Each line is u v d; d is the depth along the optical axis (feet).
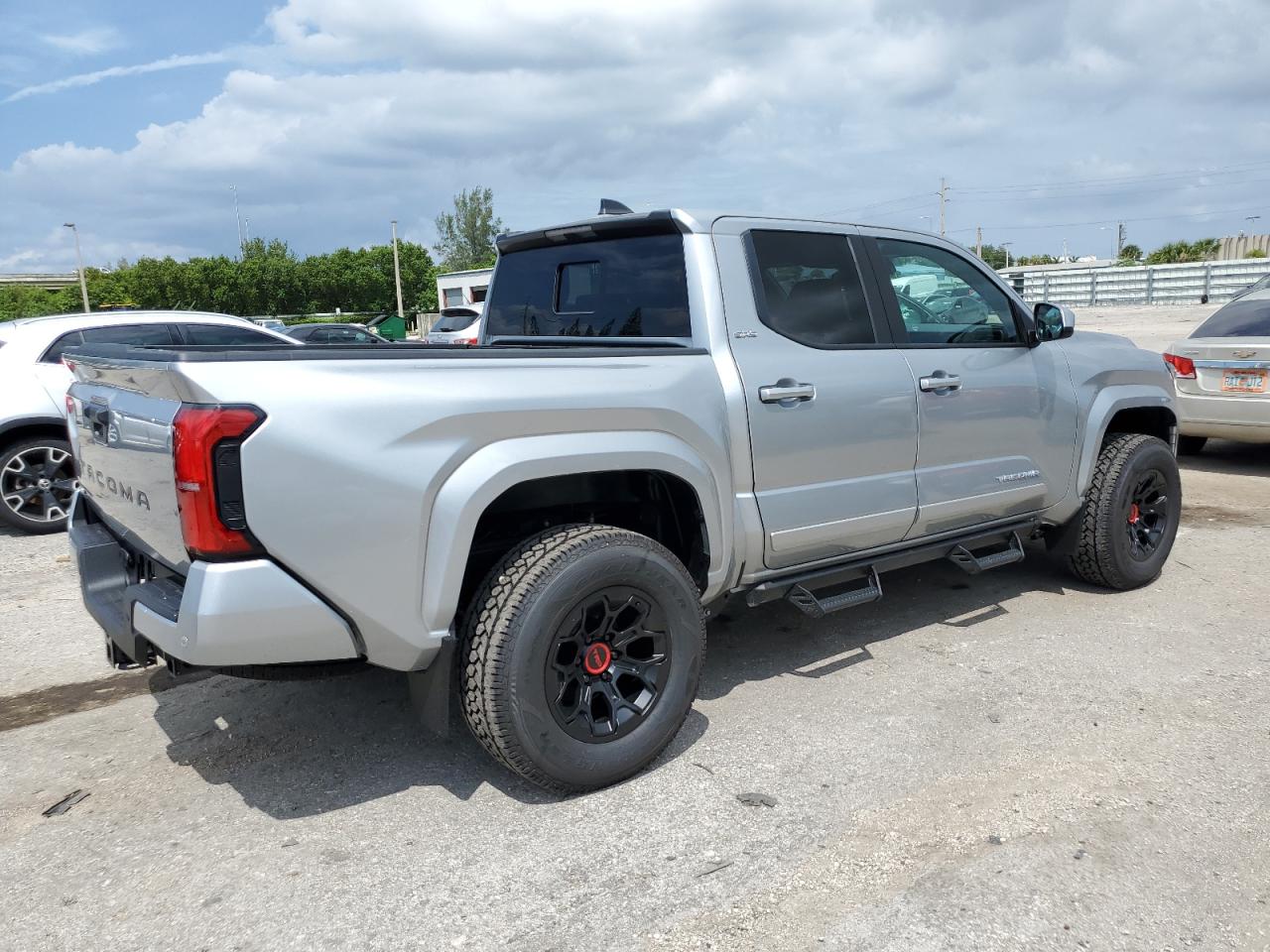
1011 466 14.84
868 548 13.28
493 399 9.46
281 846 9.41
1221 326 28.25
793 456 11.97
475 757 11.27
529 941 7.92
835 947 7.75
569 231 13.02
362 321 219.00
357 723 12.27
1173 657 13.83
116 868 9.09
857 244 13.37
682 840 9.36
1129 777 10.34
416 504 9.05
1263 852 8.91
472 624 9.61
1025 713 12.05
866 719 11.99
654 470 10.75
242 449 8.21
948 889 8.46
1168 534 17.30
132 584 9.98
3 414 22.68
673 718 10.64
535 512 11.44
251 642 8.43
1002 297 15.30
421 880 8.79
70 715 12.75
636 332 12.41
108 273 296.10
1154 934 7.82
